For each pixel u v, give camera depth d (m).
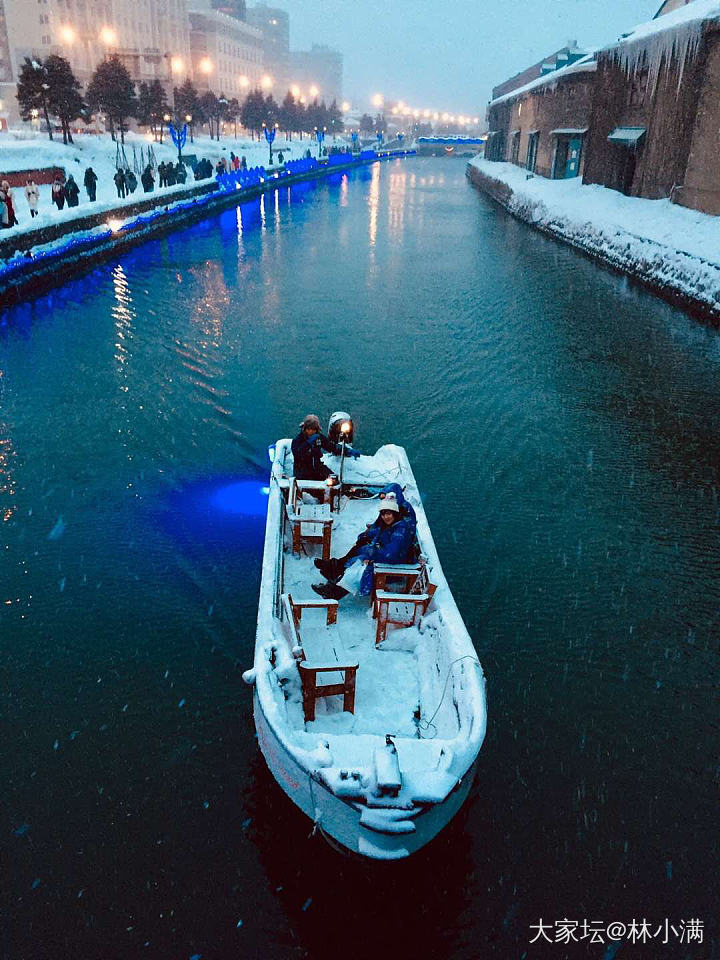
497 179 52.47
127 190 33.00
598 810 4.92
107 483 9.51
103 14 79.00
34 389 12.93
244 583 7.33
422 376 14.05
